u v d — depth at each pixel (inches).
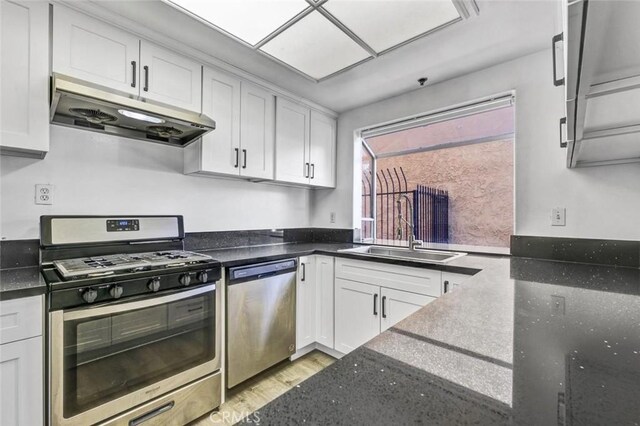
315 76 86.4
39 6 56.8
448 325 29.2
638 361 21.5
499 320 30.7
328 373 19.9
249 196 106.6
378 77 92.0
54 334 48.6
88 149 72.1
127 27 67.0
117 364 55.1
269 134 98.0
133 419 56.8
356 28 64.3
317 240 128.3
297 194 124.3
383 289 83.7
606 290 43.8
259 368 80.9
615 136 43.4
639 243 63.9
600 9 17.9
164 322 61.4
